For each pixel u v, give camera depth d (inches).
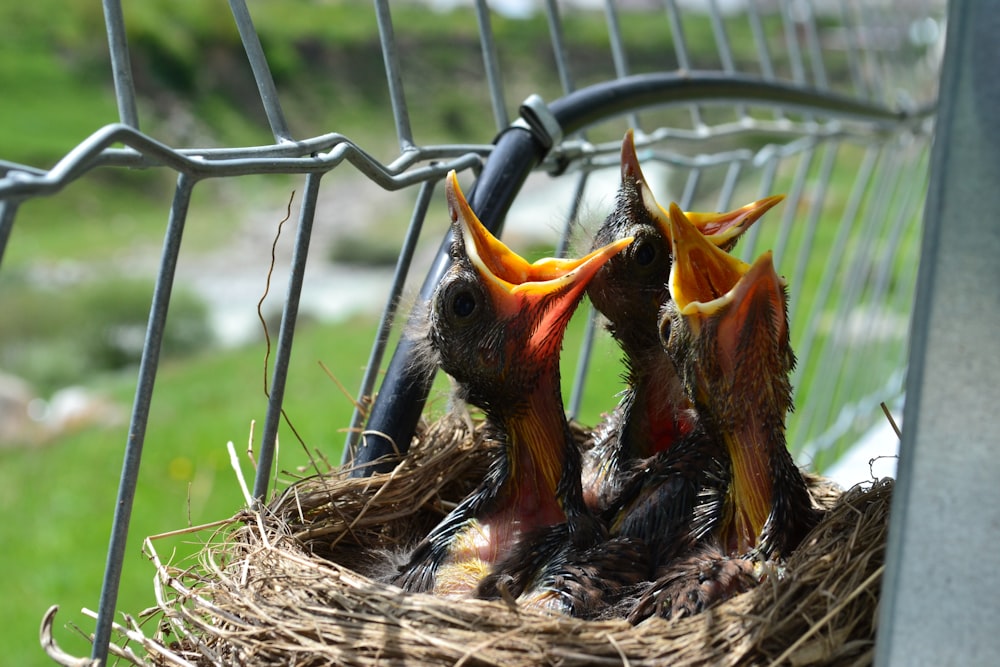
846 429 32.4
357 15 255.0
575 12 161.8
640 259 15.5
